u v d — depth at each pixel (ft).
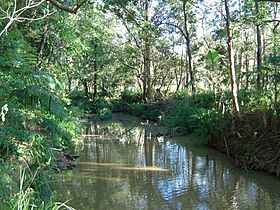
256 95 40.47
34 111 22.33
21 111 20.54
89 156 38.86
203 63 75.82
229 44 39.55
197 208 23.53
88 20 44.86
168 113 66.59
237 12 55.06
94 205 23.89
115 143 47.96
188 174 32.19
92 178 30.14
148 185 28.81
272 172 31.24
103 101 97.25
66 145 37.45
